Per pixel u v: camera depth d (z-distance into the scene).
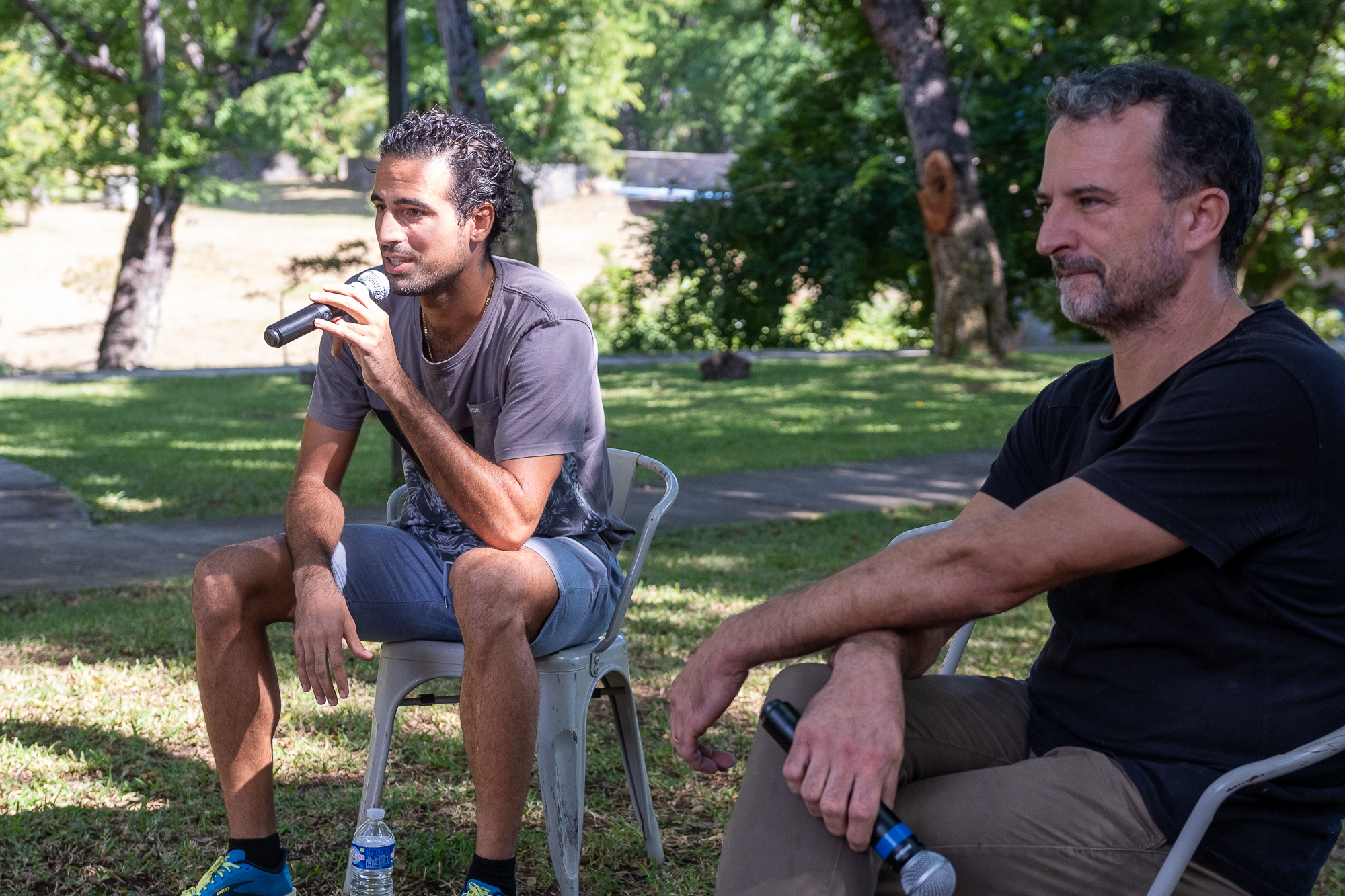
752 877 1.53
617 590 2.74
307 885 2.65
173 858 2.76
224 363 24.16
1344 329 28.12
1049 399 1.95
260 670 2.46
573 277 33.59
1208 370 1.61
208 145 21.08
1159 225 1.66
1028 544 1.58
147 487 8.50
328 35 26.42
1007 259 21.62
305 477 2.67
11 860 2.71
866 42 21.59
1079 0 21.53
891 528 7.37
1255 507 1.55
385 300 2.72
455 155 2.50
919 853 1.42
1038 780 1.63
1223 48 21.81
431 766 3.42
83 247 35.22
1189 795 1.58
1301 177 24.88
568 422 2.58
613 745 3.60
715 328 23.48
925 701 1.77
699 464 9.80
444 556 2.62
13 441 11.09
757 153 23.75
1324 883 2.78
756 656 1.68
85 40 20.66
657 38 51.56
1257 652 1.59
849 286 21.50
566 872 2.47
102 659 4.38
